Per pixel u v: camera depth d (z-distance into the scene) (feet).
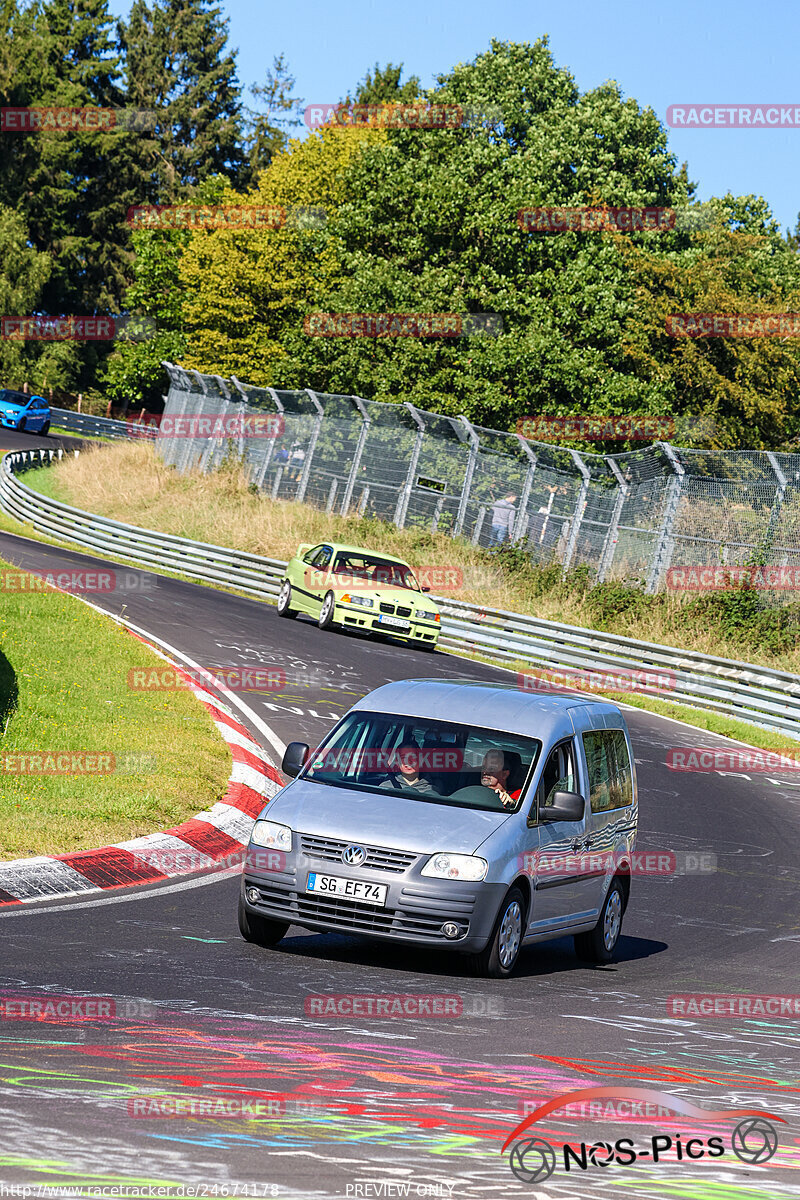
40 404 488.44
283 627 214.07
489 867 65.51
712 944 83.25
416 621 214.28
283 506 301.22
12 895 73.15
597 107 432.66
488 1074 45.78
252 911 67.46
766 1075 50.96
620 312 336.29
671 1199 32.55
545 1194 32.14
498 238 334.85
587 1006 61.93
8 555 240.73
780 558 228.02
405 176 353.92
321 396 317.63
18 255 643.86
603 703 84.58
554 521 265.34
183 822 95.76
